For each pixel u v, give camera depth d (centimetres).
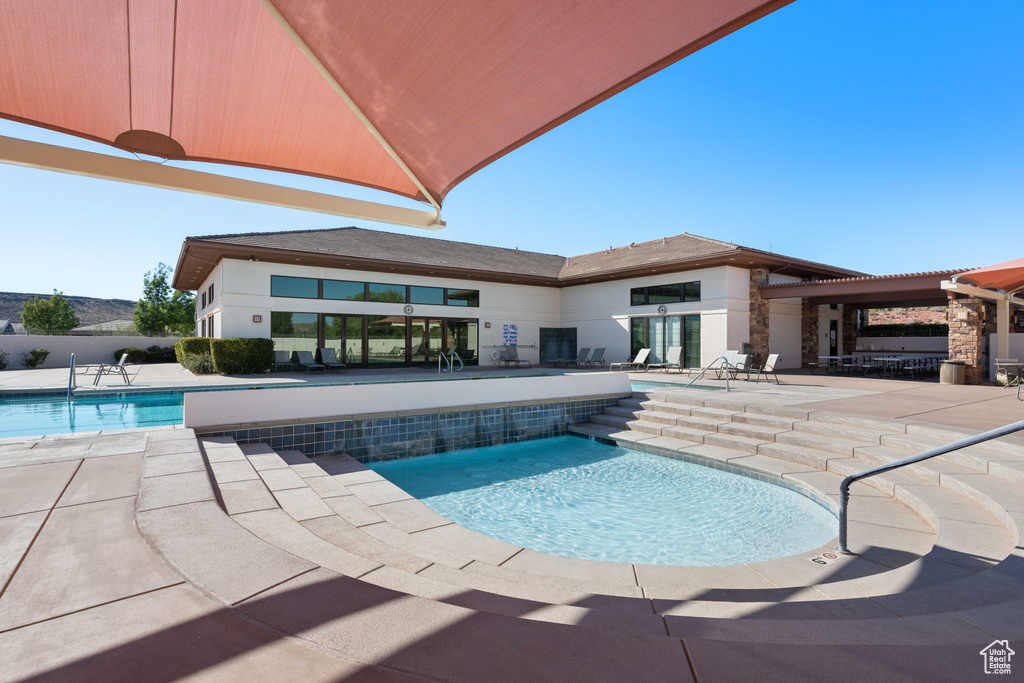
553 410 871
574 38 227
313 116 324
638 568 328
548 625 149
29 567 200
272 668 127
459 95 280
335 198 350
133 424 788
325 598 168
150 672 126
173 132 329
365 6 219
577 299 2048
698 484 583
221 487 382
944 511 393
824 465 571
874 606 244
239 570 194
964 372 1119
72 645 141
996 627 183
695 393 947
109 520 260
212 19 248
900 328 2177
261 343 1399
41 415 860
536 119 299
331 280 1596
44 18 237
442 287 1822
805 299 1792
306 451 638
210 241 1311
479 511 502
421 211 388
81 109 298
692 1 196
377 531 362
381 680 120
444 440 752
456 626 148
